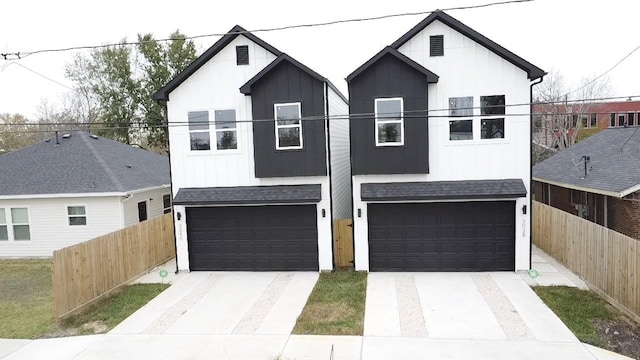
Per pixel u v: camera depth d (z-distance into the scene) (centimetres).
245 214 1390
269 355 822
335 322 965
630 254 942
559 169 2047
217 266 1413
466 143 1276
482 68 1258
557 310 994
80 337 941
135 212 1811
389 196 1270
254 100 1328
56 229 1733
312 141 1320
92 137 2172
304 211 1364
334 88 1488
